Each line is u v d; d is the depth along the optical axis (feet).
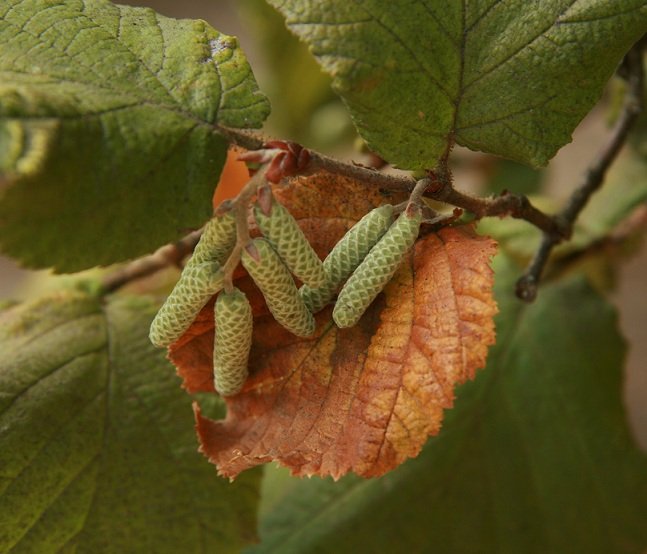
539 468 1.36
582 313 1.41
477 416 1.37
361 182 1.02
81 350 1.20
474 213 1.06
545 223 1.15
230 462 1.01
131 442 1.18
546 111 1.03
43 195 0.94
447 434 1.36
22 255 0.95
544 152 1.04
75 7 1.03
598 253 1.43
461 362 0.99
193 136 0.99
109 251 0.97
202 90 1.00
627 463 1.36
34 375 1.18
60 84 0.98
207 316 1.05
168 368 1.20
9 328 1.20
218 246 1.00
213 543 1.18
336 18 1.00
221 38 1.03
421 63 1.01
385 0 1.00
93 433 1.17
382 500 1.35
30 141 0.94
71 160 0.95
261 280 0.99
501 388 1.38
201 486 1.18
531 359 1.39
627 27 1.02
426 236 1.04
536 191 1.75
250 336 1.02
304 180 1.05
